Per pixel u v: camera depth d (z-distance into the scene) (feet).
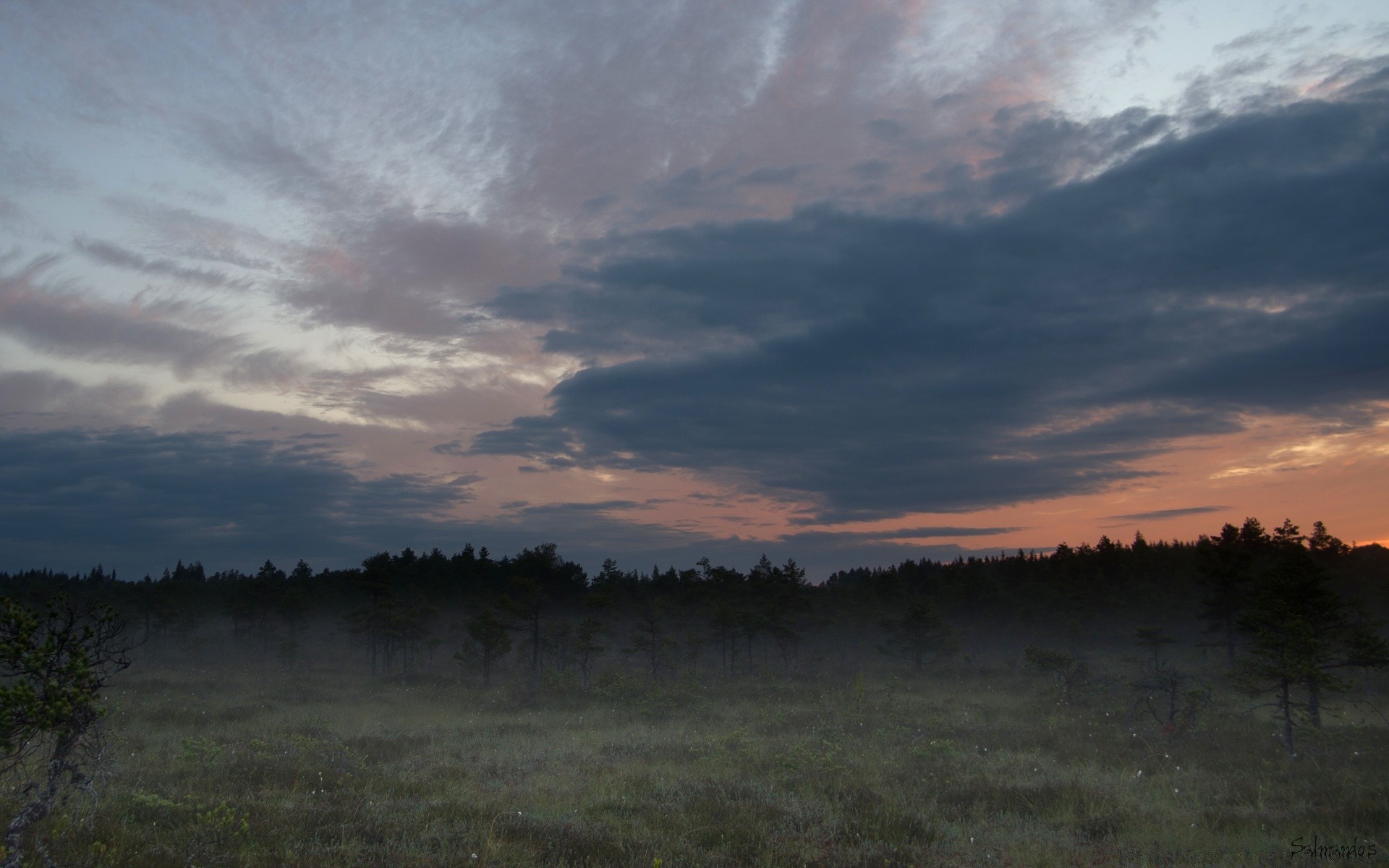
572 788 43.57
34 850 23.75
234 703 90.43
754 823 34.24
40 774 31.73
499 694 108.06
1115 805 39.40
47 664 24.90
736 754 56.59
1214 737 61.41
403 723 80.48
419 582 211.61
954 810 38.42
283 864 25.00
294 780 42.19
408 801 38.24
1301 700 84.69
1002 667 146.92
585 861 27.89
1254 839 32.50
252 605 174.91
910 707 90.63
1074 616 162.91
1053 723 72.02
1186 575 170.91
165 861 24.44
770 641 173.17
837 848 30.66
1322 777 46.09
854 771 49.96
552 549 215.51
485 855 27.32
